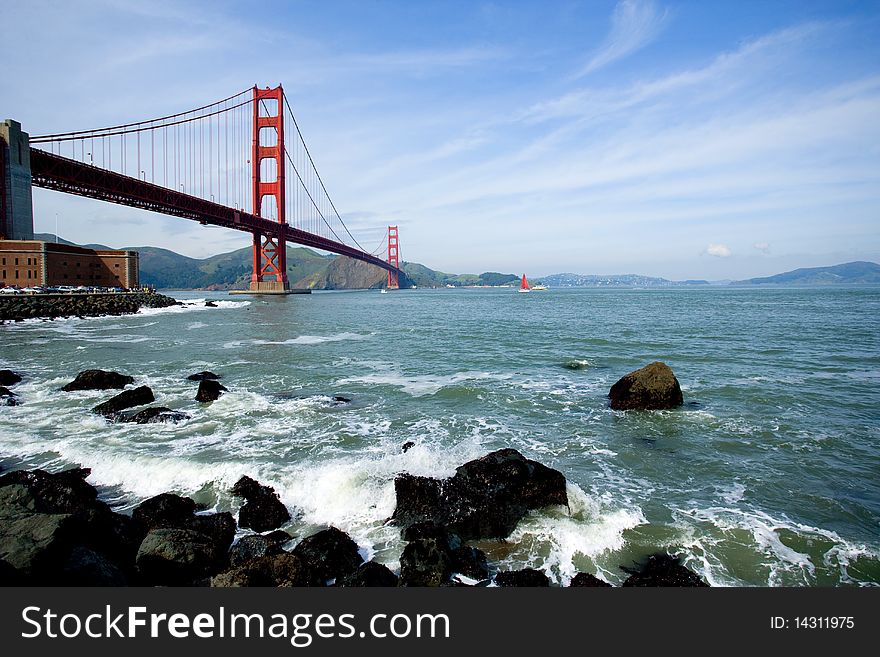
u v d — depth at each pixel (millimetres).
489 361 18938
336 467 8016
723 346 22547
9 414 11500
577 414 11555
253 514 6648
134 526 6309
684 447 9320
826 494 7324
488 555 5926
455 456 8508
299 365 18062
